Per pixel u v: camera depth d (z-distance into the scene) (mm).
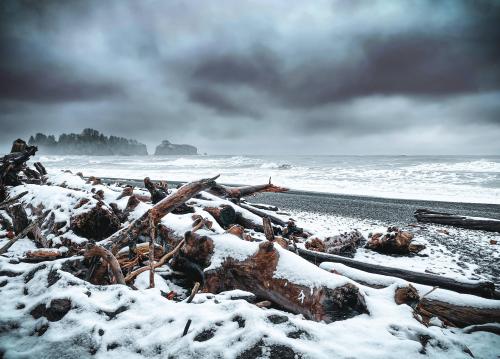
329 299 2977
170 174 35969
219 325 2484
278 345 2189
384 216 12422
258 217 8359
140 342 2363
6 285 3230
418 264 6371
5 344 2322
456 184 22797
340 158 65375
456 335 3156
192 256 4504
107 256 3633
